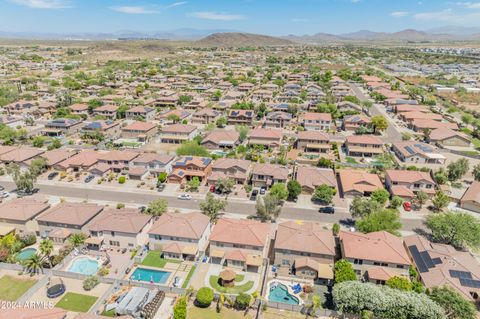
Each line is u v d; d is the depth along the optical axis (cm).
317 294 6406
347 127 16475
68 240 7644
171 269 7038
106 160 11600
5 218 8088
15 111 18212
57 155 12000
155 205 8469
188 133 14500
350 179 10444
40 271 6856
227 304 6100
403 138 15225
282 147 13438
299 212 9212
